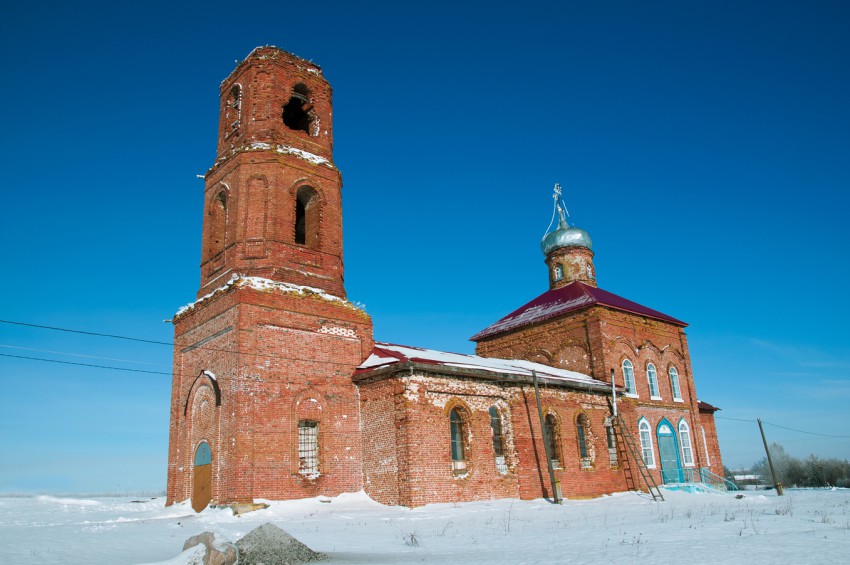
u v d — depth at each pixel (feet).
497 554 43.42
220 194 97.25
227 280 88.48
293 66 101.30
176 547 49.73
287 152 94.48
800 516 67.05
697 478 128.77
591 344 121.90
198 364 88.79
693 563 36.35
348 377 88.58
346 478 83.71
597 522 65.26
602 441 107.76
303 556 42.50
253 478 75.97
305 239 98.48
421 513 72.59
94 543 49.67
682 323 139.03
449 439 84.12
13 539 50.31
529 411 95.20
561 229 147.74
